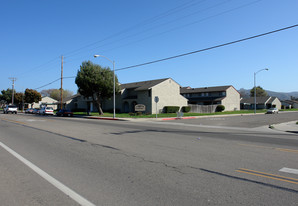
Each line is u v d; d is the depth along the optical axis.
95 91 38.12
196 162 6.79
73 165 6.46
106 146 9.42
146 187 4.75
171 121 27.12
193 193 4.43
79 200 4.12
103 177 5.39
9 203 4.01
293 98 154.38
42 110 44.75
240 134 14.35
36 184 4.93
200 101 59.25
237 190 4.58
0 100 97.00
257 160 7.06
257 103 76.56
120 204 3.95
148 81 45.44
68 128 16.83
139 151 8.41
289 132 16.91
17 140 11.00
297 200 4.12
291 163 6.71
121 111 44.09
